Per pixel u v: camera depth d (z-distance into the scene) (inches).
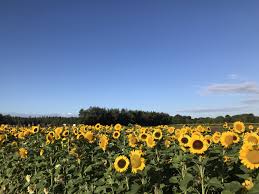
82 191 516.4
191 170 396.5
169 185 427.8
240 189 320.5
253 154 313.7
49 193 560.4
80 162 549.3
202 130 737.6
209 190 390.3
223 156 411.5
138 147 572.7
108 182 440.8
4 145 807.7
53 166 608.4
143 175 390.6
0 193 684.1
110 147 584.4
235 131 613.9
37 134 806.5
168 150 521.0
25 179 654.5
